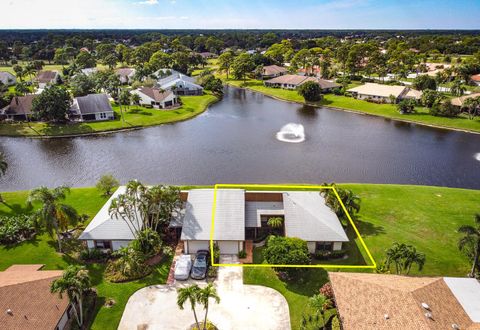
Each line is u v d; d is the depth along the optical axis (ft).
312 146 293.84
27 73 564.30
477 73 593.01
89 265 138.62
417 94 432.25
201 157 266.77
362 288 106.63
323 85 498.28
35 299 106.73
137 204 151.12
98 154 273.54
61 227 142.51
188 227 145.28
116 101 427.74
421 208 181.78
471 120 358.84
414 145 299.17
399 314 94.48
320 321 112.06
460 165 256.52
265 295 123.75
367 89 465.06
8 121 345.72
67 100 346.74
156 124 354.13
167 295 123.34
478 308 98.58
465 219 171.32
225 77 644.27
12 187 217.77
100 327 110.42
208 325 108.99
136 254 132.98
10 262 140.15
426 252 146.41
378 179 231.30
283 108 438.40
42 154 273.75
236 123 364.58
